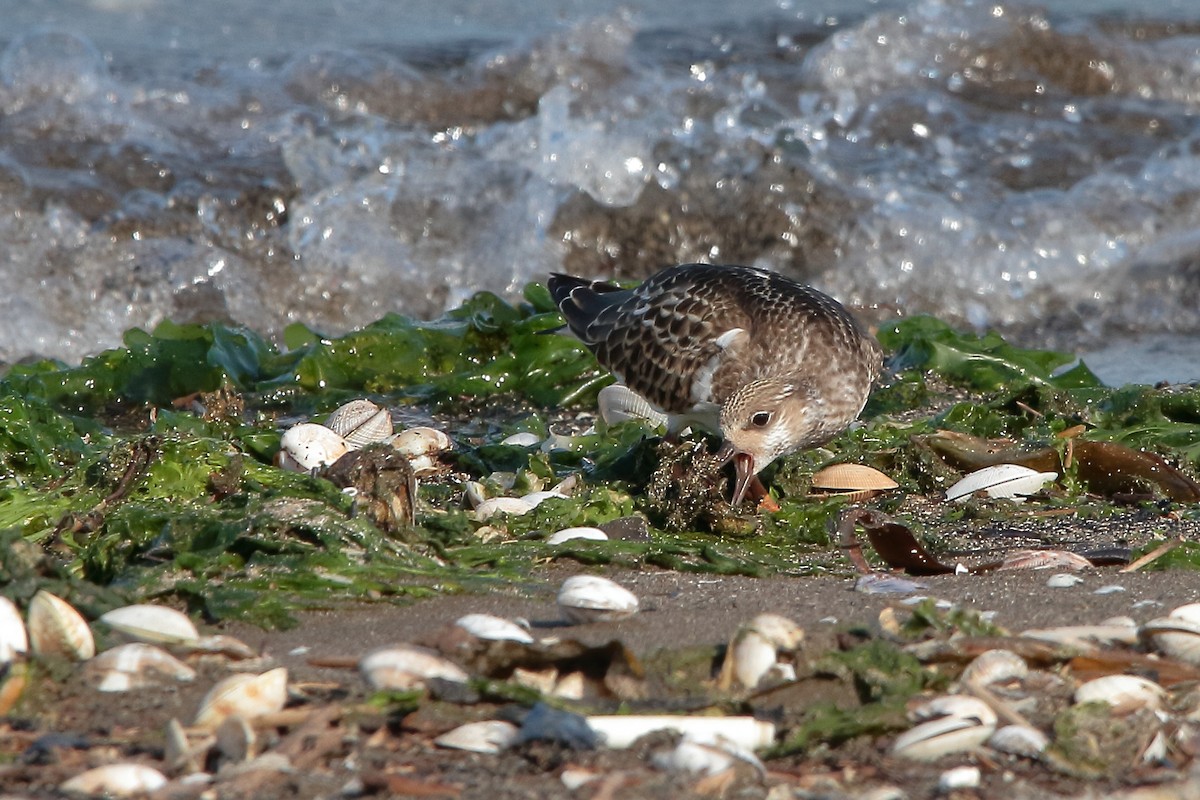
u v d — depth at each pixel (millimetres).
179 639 6840
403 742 5906
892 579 8305
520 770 5691
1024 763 5848
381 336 14672
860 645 6516
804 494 10922
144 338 14430
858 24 25844
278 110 21422
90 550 8422
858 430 11969
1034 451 11219
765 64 24031
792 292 11672
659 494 10039
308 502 8688
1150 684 6270
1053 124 22891
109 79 21312
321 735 5840
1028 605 7730
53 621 6621
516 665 6469
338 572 8039
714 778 5512
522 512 9789
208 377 14078
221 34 24281
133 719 6152
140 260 18219
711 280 11938
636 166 20156
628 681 6359
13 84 20859
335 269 18797
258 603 7465
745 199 19953
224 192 19219
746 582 8422
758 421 10695
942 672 6449
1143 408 12203
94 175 19359
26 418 10953
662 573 8594
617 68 23203
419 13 26062
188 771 5699
